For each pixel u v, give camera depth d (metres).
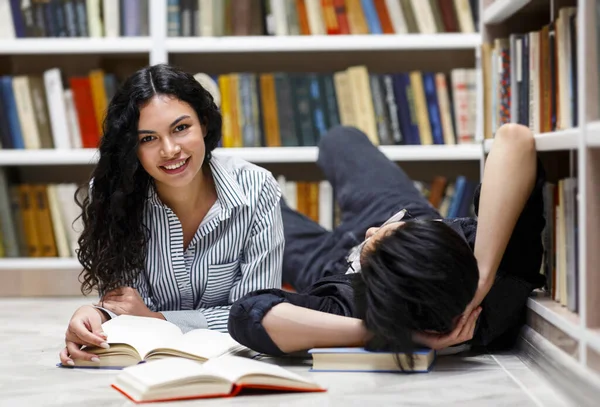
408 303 1.36
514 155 1.57
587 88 1.26
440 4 2.92
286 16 2.93
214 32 2.92
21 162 2.92
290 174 3.21
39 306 2.67
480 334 1.62
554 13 1.70
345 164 2.26
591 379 1.15
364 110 2.90
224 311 1.77
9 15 2.93
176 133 1.62
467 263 1.36
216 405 1.21
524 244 1.61
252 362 1.34
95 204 1.72
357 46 2.88
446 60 3.19
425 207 2.11
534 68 1.74
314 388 1.30
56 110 2.95
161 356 1.46
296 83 2.92
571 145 1.34
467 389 1.32
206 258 1.80
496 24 2.08
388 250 1.36
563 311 1.45
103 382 1.39
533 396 1.28
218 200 1.78
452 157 2.86
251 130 2.92
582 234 1.26
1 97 2.95
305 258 2.21
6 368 1.54
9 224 2.96
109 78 2.96
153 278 1.78
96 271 1.72
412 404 1.22
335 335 1.45
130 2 2.94
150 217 1.76
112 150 1.67
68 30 2.94
